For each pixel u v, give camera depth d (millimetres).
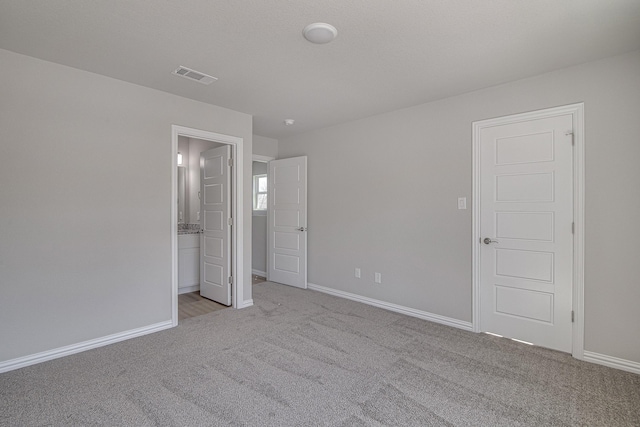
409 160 3688
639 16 1945
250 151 4016
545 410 1958
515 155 2957
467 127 3236
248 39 2232
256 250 6008
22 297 2461
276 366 2486
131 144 3010
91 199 2783
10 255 2410
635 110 2391
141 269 3084
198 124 3496
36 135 2516
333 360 2586
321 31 2088
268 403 2018
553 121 2754
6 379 2277
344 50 2381
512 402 2039
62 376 2324
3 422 1824
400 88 3117
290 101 3504
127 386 2199
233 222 3969
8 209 2404
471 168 3209
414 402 2035
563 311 2727
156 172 3184
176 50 2395
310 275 4848
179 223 5527
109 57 2504
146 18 1987
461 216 3285
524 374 2375
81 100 2725
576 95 2631
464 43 2277
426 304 3549
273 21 2020
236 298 3928
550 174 2777
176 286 3328
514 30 2107
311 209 4824
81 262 2732
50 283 2584
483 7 1868
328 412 1935
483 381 2281
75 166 2697
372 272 4051
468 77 2861
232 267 4004
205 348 2801
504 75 2820
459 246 3301
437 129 3453
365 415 1908
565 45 2301
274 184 5250
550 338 2797
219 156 4137
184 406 1981
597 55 2455
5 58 2385
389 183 3873
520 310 2951
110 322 2893
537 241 2852
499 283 3066
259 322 3439
